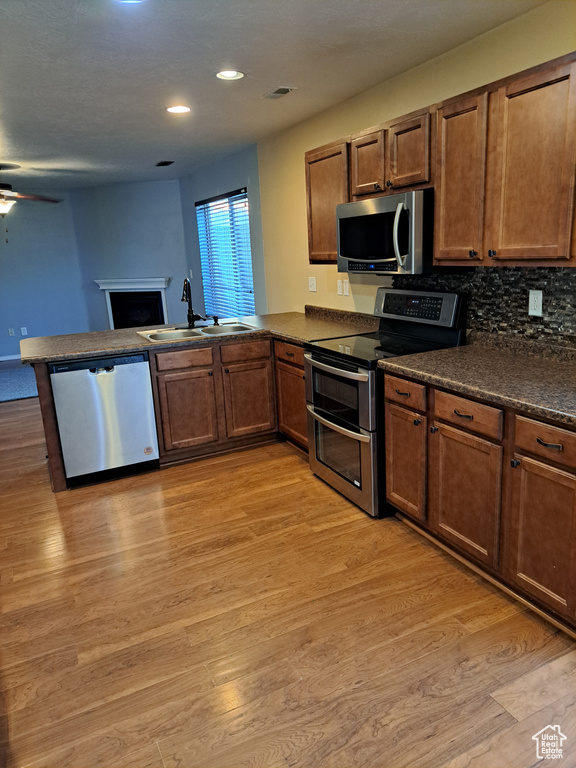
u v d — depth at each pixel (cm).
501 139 214
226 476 344
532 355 247
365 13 222
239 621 208
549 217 199
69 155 487
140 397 343
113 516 297
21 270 750
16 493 333
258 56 264
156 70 277
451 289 292
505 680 174
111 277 759
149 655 193
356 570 237
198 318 405
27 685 182
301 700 170
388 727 159
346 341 312
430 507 243
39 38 230
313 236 362
